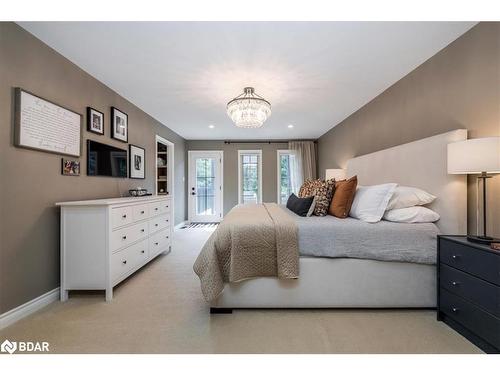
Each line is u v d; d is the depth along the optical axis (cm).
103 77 271
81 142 249
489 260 135
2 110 171
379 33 195
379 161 306
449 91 212
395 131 291
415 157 240
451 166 173
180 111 398
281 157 651
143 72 260
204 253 188
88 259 210
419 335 158
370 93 323
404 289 187
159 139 467
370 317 181
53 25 183
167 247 355
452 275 162
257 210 280
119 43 207
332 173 428
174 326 169
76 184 242
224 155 648
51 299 207
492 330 134
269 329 166
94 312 189
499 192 175
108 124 299
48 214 208
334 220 214
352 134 416
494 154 150
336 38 202
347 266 188
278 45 211
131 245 248
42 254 201
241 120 292
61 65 223
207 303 204
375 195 217
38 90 199
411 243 187
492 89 176
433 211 211
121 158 326
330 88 305
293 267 182
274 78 275
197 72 260
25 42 187
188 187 645
